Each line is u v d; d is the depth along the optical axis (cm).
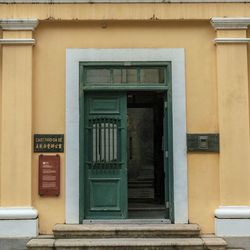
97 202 822
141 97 1046
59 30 820
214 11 813
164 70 825
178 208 801
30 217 777
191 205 802
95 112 828
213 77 818
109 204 823
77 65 816
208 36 823
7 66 802
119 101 831
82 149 810
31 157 794
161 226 777
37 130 806
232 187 793
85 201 820
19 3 806
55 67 815
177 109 814
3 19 801
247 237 777
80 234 766
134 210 922
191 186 805
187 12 812
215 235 785
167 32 823
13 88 799
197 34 823
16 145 792
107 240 750
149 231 767
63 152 806
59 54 816
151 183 1082
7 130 793
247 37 820
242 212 781
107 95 831
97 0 809
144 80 824
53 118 809
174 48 820
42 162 800
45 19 806
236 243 775
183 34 823
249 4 813
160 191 1030
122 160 827
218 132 809
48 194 798
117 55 818
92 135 828
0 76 806
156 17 809
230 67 807
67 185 801
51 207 798
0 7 805
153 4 812
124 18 809
